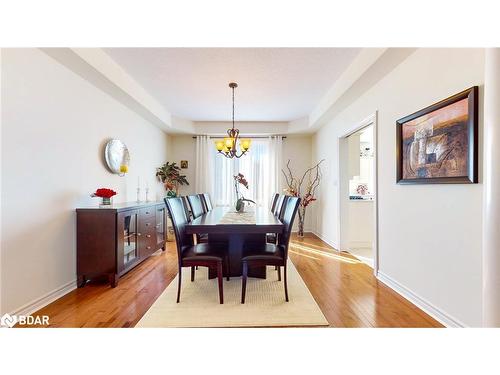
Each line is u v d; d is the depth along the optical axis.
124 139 3.83
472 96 1.67
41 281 2.25
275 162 5.89
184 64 3.06
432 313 2.07
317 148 5.64
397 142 2.53
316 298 2.40
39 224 2.24
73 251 2.64
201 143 5.86
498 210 1.15
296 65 3.09
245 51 2.76
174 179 5.50
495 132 1.16
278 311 2.13
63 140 2.54
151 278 2.94
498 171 1.15
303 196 5.98
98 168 3.15
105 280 2.88
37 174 2.23
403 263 2.49
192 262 2.32
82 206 2.83
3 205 1.94
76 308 2.18
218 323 1.94
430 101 2.11
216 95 4.13
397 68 2.59
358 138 5.10
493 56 1.18
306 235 5.67
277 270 3.06
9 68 1.98
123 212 2.81
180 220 2.56
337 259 3.74
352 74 3.01
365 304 2.28
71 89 2.66
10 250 1.98
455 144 1.82
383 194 2.87
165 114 4.83
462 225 1.80
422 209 2.22
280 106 4.70
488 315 1.20
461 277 1.81
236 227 2.33
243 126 5.75
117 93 3.31
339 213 4.29
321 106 4.34
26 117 2.12
